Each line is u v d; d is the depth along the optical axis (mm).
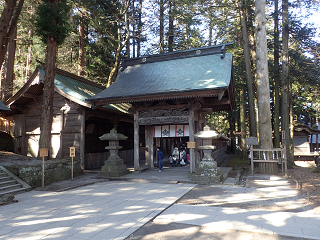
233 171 14375
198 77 12398
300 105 25781
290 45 18469
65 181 10867
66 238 4332
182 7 21594
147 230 4824
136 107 13555
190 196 8008
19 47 25719
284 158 11938
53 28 11484
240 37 22219
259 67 13578
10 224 5121
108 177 11867
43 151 9570
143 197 7688
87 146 18156
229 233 4578
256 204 6754
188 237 4430
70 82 16406
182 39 25328
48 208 6422
